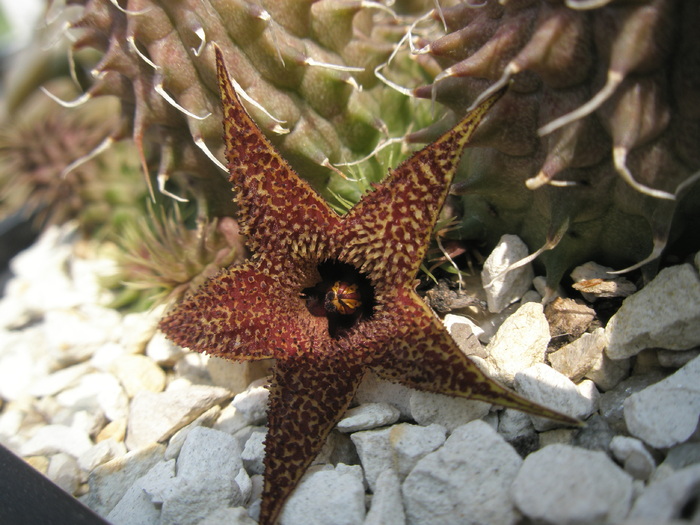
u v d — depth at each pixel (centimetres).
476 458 6
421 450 6
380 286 6
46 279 11
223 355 6
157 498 7
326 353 6
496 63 6
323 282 8
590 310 7
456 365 6
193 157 8
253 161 6
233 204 8
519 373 7
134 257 9
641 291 7
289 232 7
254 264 7
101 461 8
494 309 7
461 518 6
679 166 6
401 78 8
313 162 8
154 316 9
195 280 8
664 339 6
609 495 5
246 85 7
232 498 6
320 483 6
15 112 14
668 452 6
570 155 6
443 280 8
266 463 6
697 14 5
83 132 11
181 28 7
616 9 5
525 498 5
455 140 6
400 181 6
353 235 7
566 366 7
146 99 7
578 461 5
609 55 5
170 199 10
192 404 8
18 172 11
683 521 5
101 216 11
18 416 9
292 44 7
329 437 7
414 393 7
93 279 11
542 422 6
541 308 7
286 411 6
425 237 6
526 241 7
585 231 7
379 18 9
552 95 6
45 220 13
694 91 5
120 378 9
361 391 7
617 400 7
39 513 6
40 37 13
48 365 10
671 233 7
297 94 7
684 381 6
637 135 5
